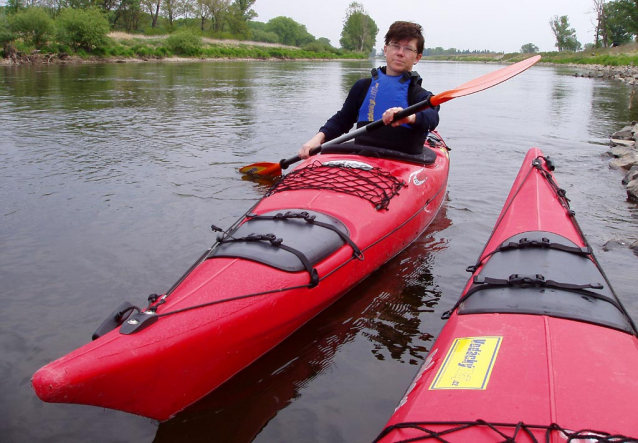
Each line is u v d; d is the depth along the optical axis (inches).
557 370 61.7
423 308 107.6
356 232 112.2
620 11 1721.2
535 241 98.0
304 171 139.1
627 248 134.3
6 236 134.4
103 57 1198.9
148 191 173.6
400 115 128.3
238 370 85.7
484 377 62.7
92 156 220.2
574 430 52.4
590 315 74.4
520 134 308.2
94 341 69.7
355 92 154.7
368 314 105.0
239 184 183.9
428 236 144.3
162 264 121.0
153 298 79.7
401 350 93.4
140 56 1305.4
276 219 107.8
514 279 84.0
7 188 172.7
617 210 165.3
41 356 88.4
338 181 129.8
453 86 693.3
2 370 84.9
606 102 505.7
